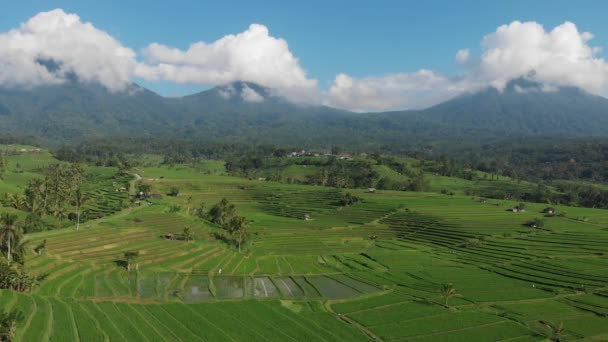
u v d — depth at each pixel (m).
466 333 86.81
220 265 130.00
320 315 94.94
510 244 161.50
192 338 77.56
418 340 83.38
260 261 141.00
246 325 86.00
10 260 93.69
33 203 169.12
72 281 100.38
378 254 155.75
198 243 150.00
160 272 117.38
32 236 129.38
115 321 80.44
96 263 115.25
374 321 92.44
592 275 123.44
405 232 191.75
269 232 191.25
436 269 135.88
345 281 123.12
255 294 108.38
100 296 94.31
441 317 94.88
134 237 142.75
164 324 82.88
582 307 101.69
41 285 94.75
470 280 123.19
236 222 162.00
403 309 100.00
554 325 91.25
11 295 82.94
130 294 97.88
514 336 85.81
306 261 144.88
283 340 80.06
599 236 167.00
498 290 114.00
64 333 72.06
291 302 103.69
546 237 169.00
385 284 120.00
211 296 104.44
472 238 173.75
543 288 116.25
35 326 72.31
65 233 137.88
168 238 150.00
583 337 85.69
